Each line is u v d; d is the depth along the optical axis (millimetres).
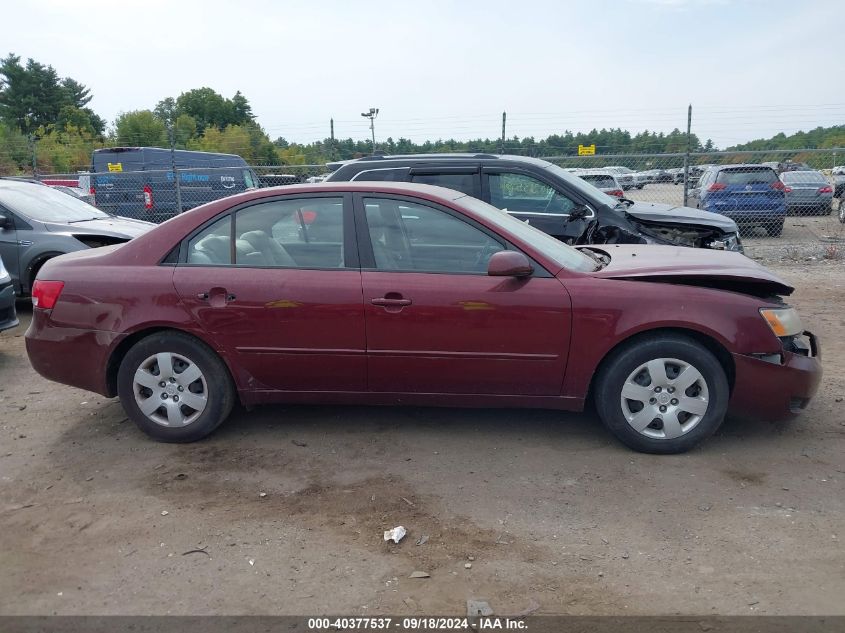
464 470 4223
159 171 14297
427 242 4449
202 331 4469
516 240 4387
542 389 4371
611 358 4301
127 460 4461
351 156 19812
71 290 4586
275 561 3344
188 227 4590
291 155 34500
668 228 7086
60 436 4867
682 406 4266
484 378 4371
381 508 3809
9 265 8414
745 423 4809
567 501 3828
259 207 4570
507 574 3205
